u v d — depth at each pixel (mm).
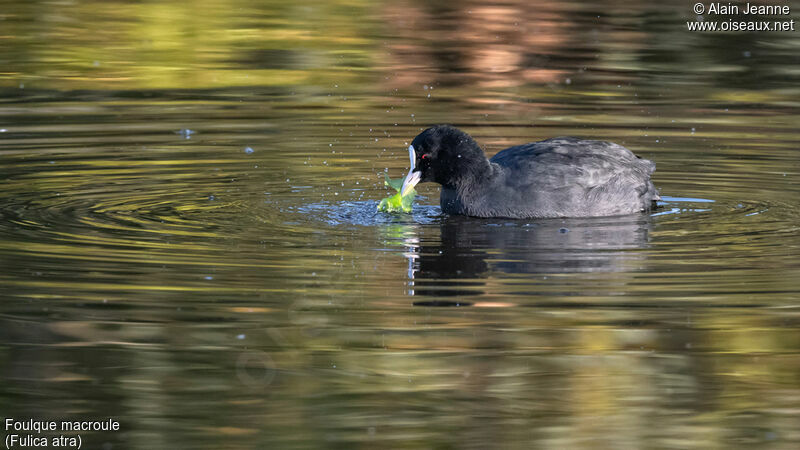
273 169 24516
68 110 29844
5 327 15367
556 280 17188
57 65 35000
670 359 14961
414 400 14195
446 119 29047
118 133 27500
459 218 21047
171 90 32281
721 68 34656
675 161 25188
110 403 13984
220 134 27594
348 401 14148
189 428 13508
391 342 15297
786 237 19422
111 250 18484
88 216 20562
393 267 17828
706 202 22000
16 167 24172
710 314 15867
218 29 40000
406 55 36562
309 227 20203
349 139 27250
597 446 13219
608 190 21094
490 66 35250
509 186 21031
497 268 17766
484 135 27219
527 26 40375
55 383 14367
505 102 30953
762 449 13164
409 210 21453
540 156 21312
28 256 18062
